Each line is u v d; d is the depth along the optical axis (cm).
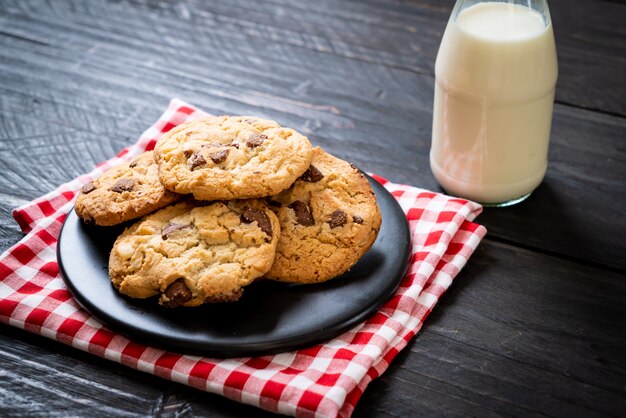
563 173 87
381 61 98
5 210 83
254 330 71
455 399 71
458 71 80
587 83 95
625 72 96
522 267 79
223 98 94
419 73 97
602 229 82
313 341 71
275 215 74
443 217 80
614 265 79
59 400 71
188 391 71
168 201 74
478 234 80
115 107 93
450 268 78
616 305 76
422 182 86
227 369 70
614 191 85
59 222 80
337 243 74
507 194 83
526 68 79
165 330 71
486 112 80
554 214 83
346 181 77
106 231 77
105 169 85
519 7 80
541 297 77
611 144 89
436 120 83
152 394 71
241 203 74
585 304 76
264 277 74
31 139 90
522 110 80
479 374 72
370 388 71
